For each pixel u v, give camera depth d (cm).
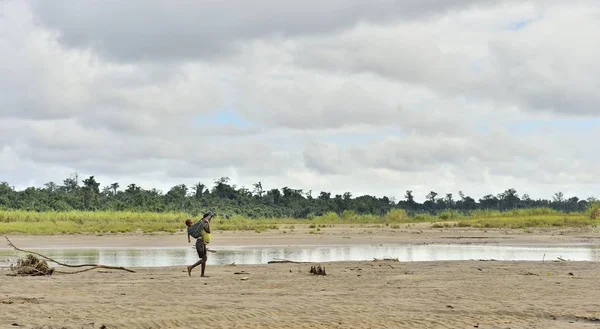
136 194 11575
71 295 1495
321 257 2997
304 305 1317
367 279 1834
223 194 12888
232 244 4016
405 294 1491
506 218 7225
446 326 1098
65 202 10338
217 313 1213
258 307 1288
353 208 13325
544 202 17688
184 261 2781
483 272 2033
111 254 3212
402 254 3166
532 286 1633
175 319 1154
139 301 1385
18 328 1078
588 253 3191
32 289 1619
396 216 8112
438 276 1908
